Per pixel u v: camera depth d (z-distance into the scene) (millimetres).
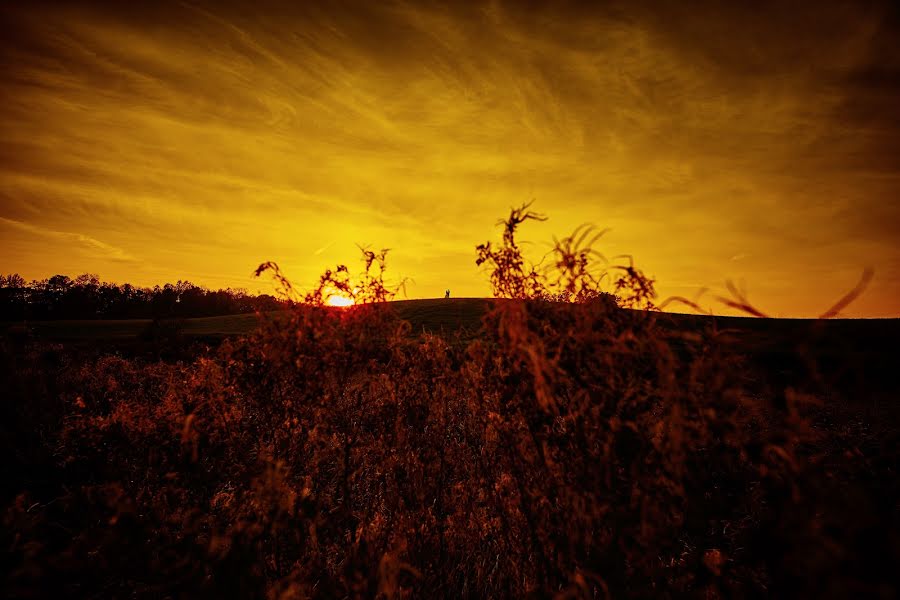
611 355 2205
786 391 1664
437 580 2779
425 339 3252
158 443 3123
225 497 3168
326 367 2990
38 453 4355
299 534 2613
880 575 1389
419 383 3172
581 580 1948
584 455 2273
